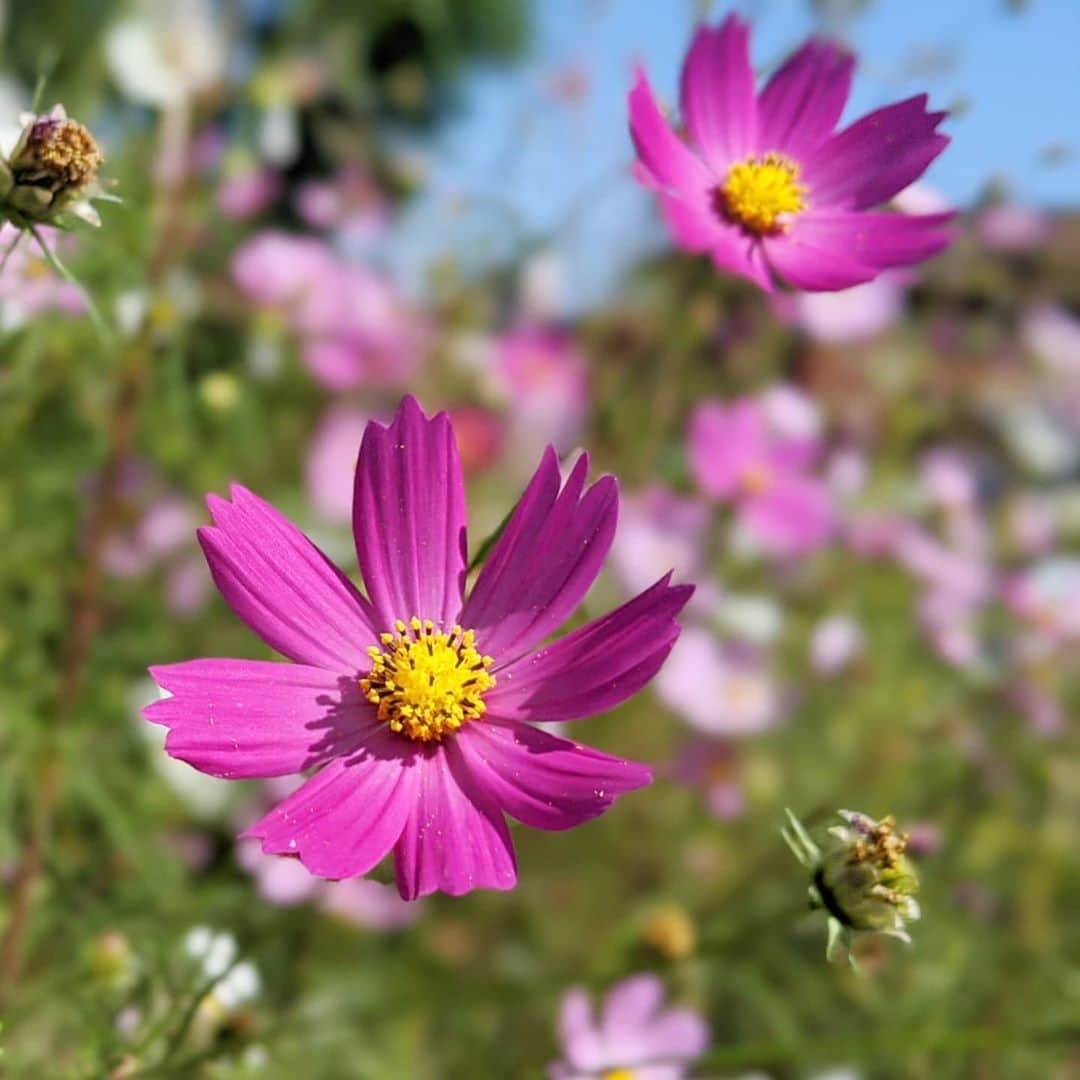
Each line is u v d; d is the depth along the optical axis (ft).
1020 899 2.00
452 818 1.10
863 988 1.74
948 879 1.96
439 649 1.14
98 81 1.89
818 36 1.38
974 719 2.30
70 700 1.60
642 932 1.56
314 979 1.70
